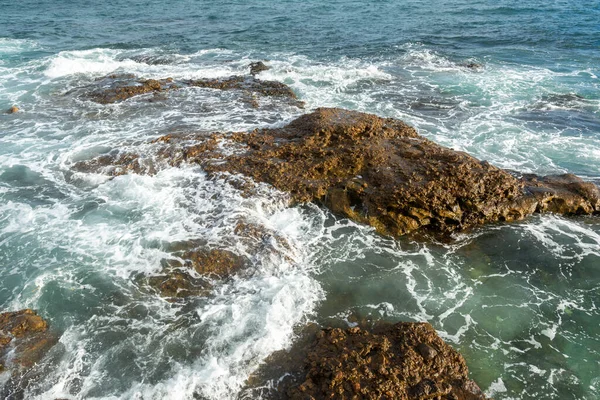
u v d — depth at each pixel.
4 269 9.82
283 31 32.16
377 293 9.43
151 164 13.34
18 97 19.22
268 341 8.03
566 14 35.09
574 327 8.72
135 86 19.72
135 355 7.90
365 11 38.84
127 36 31.03
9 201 12.11
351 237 11.00
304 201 11.88
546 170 13.98
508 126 16.89
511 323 8.78
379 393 6.84
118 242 10.52
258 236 10.51
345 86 21.09
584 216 11.91
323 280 9.73
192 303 8.97
